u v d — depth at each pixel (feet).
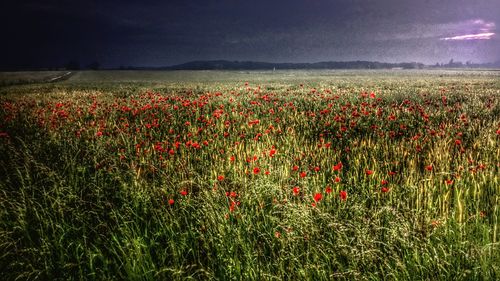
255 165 16.74
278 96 56.85
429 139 21.67
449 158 17.56
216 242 10.27
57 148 21.26
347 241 9.50
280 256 9.32
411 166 16.81
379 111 33.06
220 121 30.19
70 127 27.55
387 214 11.19
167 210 12.47
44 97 62.80
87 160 18.49
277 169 15.89
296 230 10.20
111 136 23.44
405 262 9.06
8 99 58.70
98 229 11.75
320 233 10.41
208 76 264.52
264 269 9.25
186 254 10.20
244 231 10.64
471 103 42.70
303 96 55.88
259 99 49.37
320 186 14.47
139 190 13.66
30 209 12.30
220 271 9.17
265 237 10.42
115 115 35.22
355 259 8.93
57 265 9.65
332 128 27.55
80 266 9.03
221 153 19.53
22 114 36.09
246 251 9.52
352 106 36.37
